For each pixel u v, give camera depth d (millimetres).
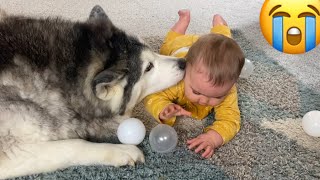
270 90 2002
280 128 1781
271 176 1552
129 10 2729
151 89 1718
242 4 2883
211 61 1604
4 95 1442
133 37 1665
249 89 2004
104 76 1446
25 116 1450
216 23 2275
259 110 1877
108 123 1668
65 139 1556
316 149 1679
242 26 2586
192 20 2648
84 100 1540
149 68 1660
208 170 1570
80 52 1515
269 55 2287
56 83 1492
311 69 2186
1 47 1479
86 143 1547
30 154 1466
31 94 1467
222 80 1612
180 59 1738
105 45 1548
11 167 1461
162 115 1703
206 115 1860
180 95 1805
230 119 1729
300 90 2006
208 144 1640
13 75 1456
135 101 1688
